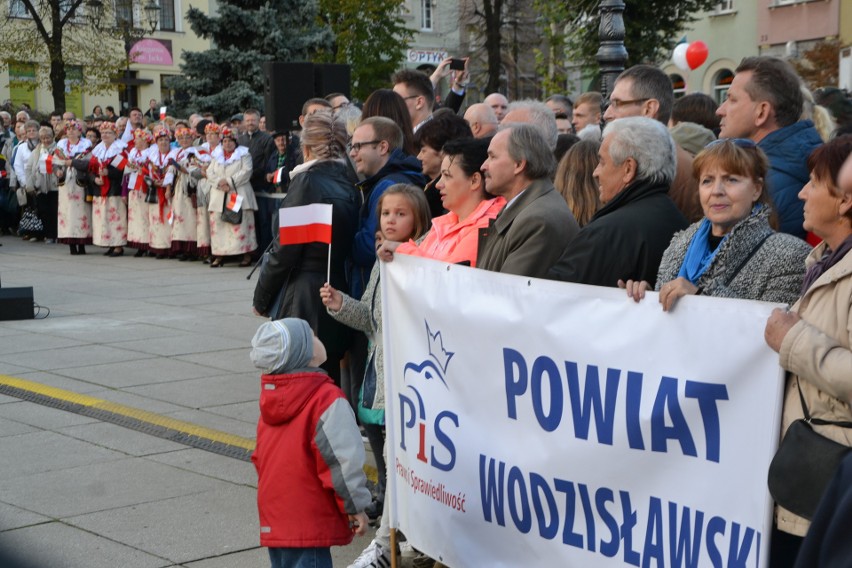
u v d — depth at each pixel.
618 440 3.24
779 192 4.17
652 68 5.09
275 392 3.82
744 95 4.30
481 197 4.53
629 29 20.91
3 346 9.25
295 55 23.16
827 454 2.61
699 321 3.01
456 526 3.86
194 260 15.30
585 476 3.35
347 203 5.27
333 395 3.82
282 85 12.31
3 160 18.34
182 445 6.29
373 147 5.38
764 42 28.78
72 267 14.74
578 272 3.71
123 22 28.84
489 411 3.66
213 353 8.88
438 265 3.86
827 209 2.98
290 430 3.82
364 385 4.89
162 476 5.72
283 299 5.30
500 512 3.66
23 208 18.11
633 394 3.19
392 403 4.21
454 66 8.14
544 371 3.45
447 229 4.55
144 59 39.00
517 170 4.16
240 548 4.74
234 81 22.55
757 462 2.91
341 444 3.76
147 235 15.66
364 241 5.23
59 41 27.08
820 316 2.77
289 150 13.68
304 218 5.05
